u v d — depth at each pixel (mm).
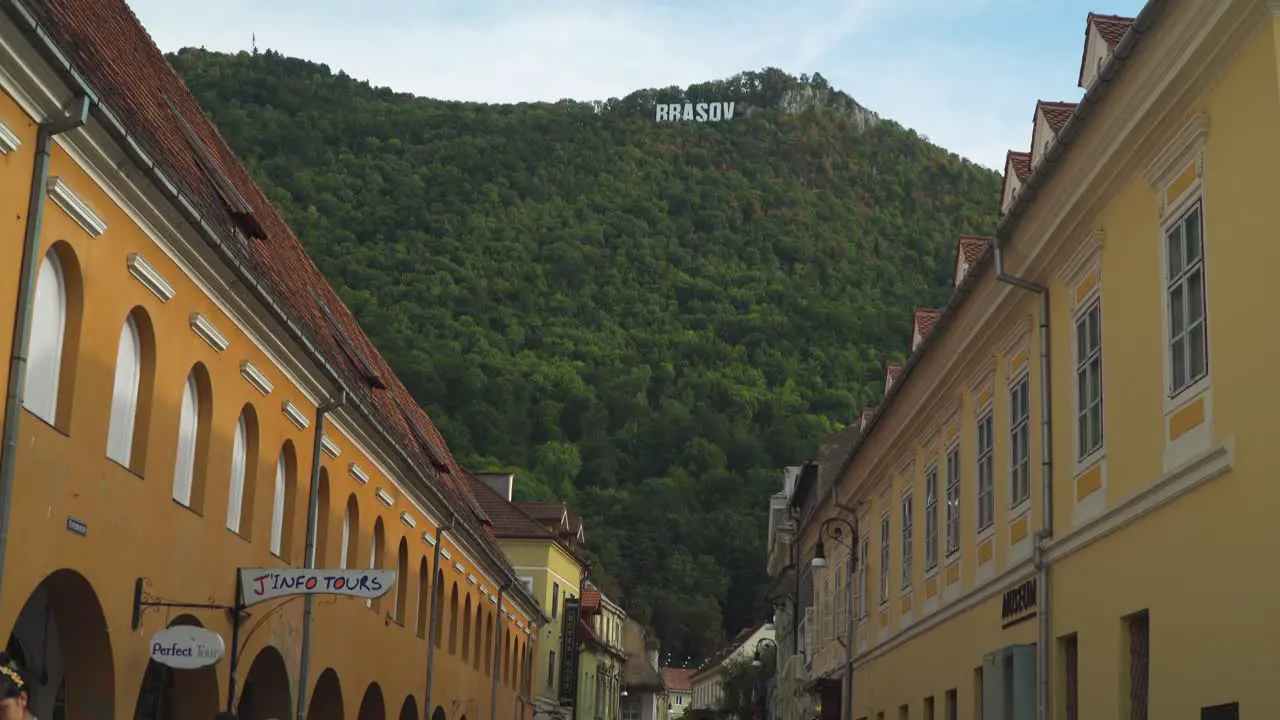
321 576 18609
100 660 15164
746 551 125875
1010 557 19672
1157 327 14305
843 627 35438
